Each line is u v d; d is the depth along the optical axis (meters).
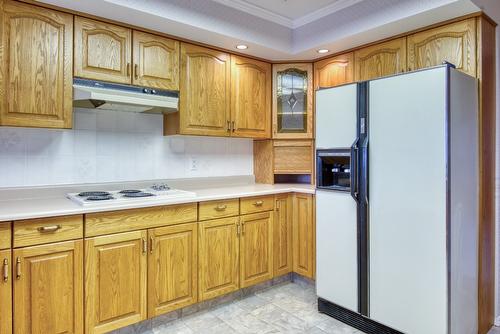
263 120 3.28
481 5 2.13
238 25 2.69
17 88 2.00
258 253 2.86
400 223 2.07
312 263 2.94
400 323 2.08
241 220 2.73
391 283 2.12
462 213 1.99
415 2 2.23
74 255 1.93
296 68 3.31
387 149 2.12
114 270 2.08
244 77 3.11
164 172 2.96
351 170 2.26
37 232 1.82
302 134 3.33
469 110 2.06
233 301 2.75
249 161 3.59
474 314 2.14
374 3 2.45
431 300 1.94
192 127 2.76
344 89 2.35
